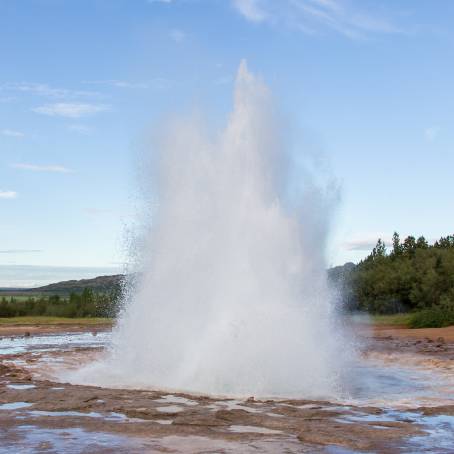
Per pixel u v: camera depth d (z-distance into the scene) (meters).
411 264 66.81
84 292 76.94
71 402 11.63
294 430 9.52
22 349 28.47
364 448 8.41
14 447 8.36
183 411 10.87
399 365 20.80
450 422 10.31
